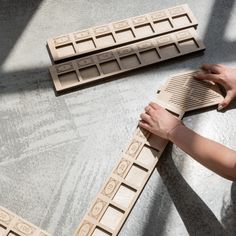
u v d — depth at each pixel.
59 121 1.35
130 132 1.34
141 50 1.46
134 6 1.58
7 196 1.22
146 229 1.19
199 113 1.37
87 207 1.21
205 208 1.22
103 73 1.41
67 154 1.29
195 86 1.39
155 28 1.51
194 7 1.59
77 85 1.39
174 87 1.38
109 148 1.31
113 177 1.23
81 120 1.35
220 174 1.16
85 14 1.56
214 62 1.48
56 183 1.25
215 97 1.37
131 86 1.42
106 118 1.36
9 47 1.47
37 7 1.56
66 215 1.20
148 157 1.27
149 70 1.45
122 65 1.43
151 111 1.29
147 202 1.22
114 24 1.51
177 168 1.28
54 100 1.38
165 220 1.20
